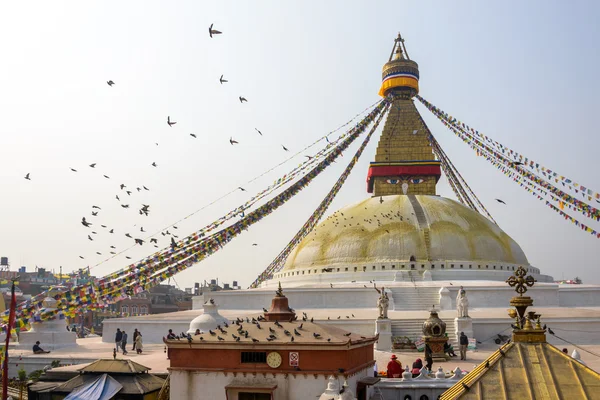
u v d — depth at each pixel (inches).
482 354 1237.1
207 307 1284.4
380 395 799.7
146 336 1536.7
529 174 1485.0
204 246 1184.2
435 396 822.5
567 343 1371.8
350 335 764.0
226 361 718.5
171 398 729.6
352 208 2123.5
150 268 1099.9
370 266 1859.0
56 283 3811.5
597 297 1717.5
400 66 2287.2
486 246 1932.8
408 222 1946.4
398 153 2228.1
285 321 791.7
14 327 958.4
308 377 692.7
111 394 816.3
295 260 2033.7
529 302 368.5
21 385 950.4
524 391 308.3
